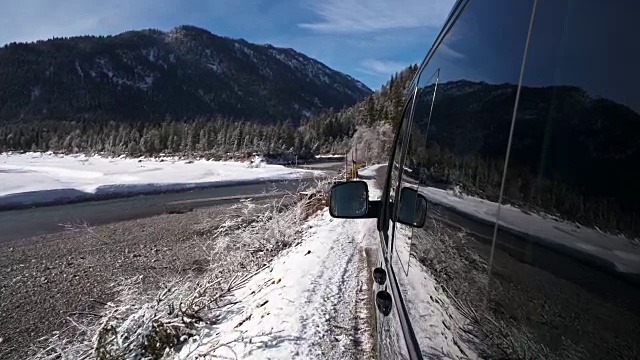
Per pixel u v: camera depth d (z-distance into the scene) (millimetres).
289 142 108062
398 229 2604
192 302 5238
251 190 34469
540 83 1011
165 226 20000
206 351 3902
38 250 16109
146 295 5387
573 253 800
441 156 1765
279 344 4152
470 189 1354
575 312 789
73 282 12352
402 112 3457
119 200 29578
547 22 1015
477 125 1402
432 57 2367
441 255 1579
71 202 28469
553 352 848
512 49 1211
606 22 792
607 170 740
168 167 63188
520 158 1047
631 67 714
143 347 4316
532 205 958
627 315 666
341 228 10461
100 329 4246
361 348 4066
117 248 16047
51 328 9391
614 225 705
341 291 5672
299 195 15102
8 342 8750
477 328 1196
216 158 83812
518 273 995
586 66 838
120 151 105812
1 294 11469
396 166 3133
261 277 6949
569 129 866
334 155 102438
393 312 2412
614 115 741
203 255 13758
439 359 1468
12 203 27141
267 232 9688
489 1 1463
